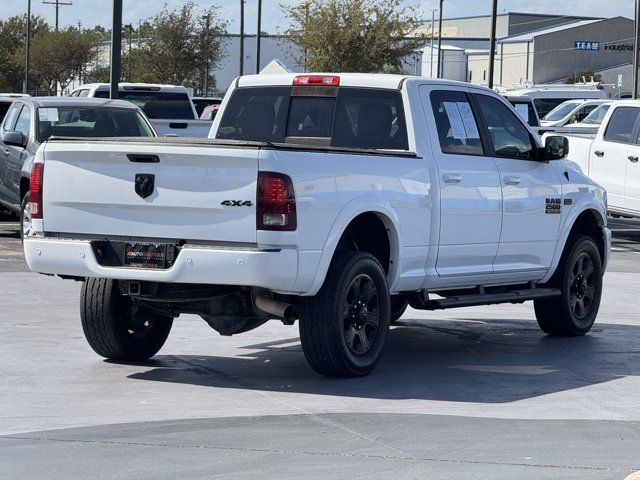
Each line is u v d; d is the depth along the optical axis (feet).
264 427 29.63
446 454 27.17
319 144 40.40
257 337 44.04
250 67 347.56
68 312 48.29
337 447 27.68
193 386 34.83
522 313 52.34
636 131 84.12
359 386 35.14
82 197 34.65
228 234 32.81
